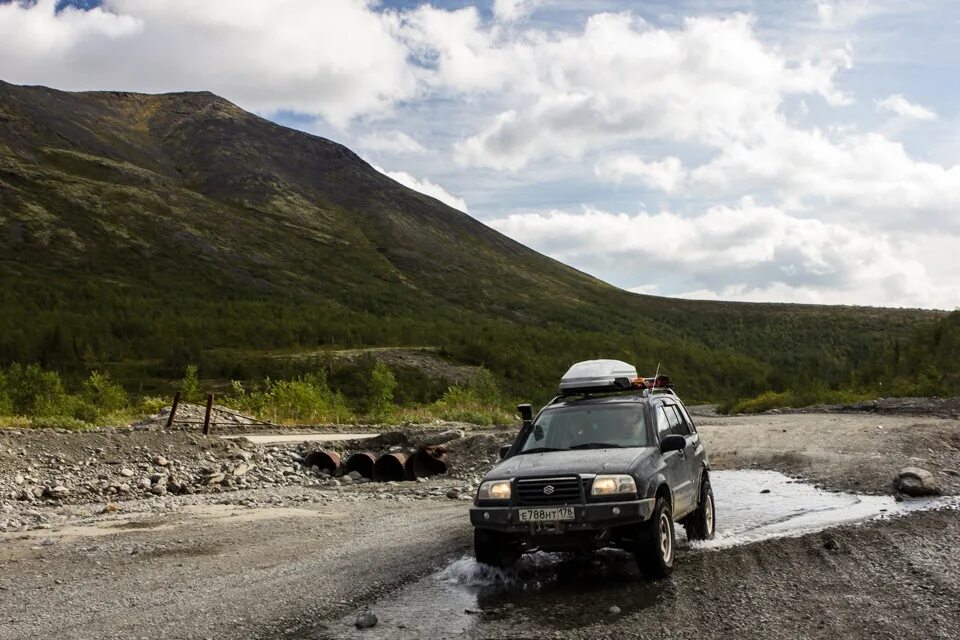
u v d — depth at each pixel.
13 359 138.12
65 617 6.61
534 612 6.49
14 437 18.55
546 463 7.83
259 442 22.78
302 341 170.75
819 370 108.75
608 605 6.60
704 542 9.02
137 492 15.55
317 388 41.69
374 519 11.68
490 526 7.54
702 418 33.00
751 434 21.20
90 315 183.38
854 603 6.26
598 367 9.42
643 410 8.62
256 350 157.50
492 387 43.41
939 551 7.83
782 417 29.84
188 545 9.67
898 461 14.62
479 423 32.66
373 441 22.14
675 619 6.10
